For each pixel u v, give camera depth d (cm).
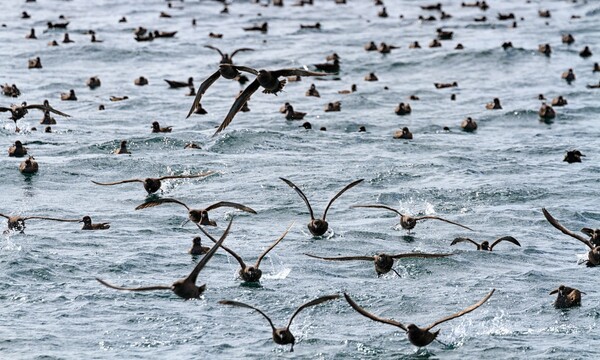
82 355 2366
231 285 2875
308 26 9981
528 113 6047
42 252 3123
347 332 2545
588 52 8269
